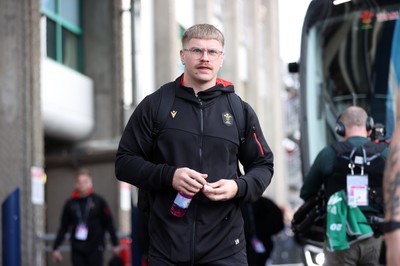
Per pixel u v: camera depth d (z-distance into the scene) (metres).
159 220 5.18
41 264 14.99
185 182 4.97
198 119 5.23
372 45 12.66
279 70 38.53
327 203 7.84
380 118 12.58
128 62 20.70
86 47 20.95
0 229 14.43
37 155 15.41
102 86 20.75
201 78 5.21
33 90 15.50
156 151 5.28
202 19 26.39
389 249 3.29
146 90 20.50
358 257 7.86
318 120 12.75
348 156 7.73
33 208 15.02
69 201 13.75
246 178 5.17
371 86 12.65
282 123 39.38
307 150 12.70
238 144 5.29
